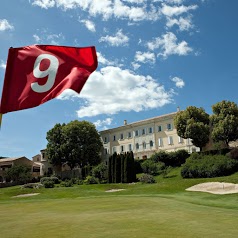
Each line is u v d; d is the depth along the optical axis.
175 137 65.62
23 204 22.56
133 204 18.50
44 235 9.66
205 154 49.88
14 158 81.88
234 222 11.20
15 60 5.82
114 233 9.51
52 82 5.93
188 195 24.67
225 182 30.23
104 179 53.47
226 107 56.75
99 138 74.00
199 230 9.70
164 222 11.38
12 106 5.66
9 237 9.60
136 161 54.09
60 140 71.19
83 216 13.83
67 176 70.25
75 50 6.13
